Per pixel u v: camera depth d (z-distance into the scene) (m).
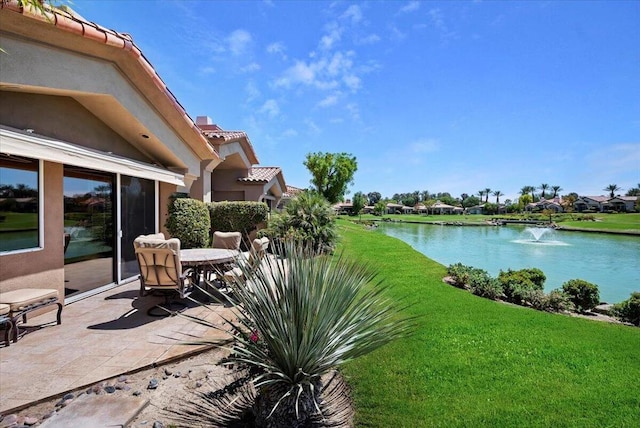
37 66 5.37
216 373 4.20
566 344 5.18
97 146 7.88
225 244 9.22
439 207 116.25
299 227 13.98
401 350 4.88
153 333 5.33
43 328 5.51
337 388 3.94
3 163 5.61
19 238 5.85
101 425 3.08
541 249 26.50
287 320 3.02
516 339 5.36
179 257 6.17
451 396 3.69
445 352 4.83
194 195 12.78
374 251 16.36
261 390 3.18
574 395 3.71
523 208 107.81
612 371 4.30
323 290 3.16
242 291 3.36
